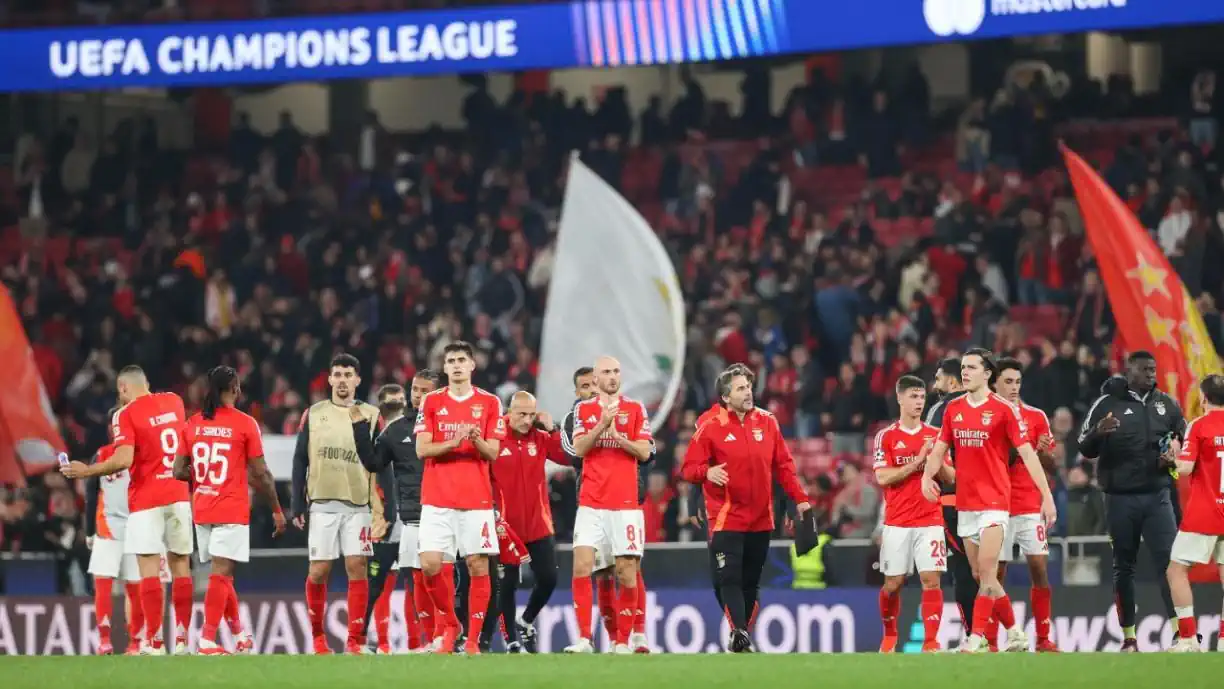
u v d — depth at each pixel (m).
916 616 51.59
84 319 88.12
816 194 89.06
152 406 41.78
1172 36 90.88
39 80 80.56
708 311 79.81
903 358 71.31
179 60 79.62
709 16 72.88
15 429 54.59
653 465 65.88
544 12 75.75
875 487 61.88
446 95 102.75
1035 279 77.62
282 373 81.38
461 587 44.81
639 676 29.20
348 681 28.80
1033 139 84.38
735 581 39.47
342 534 43.94
